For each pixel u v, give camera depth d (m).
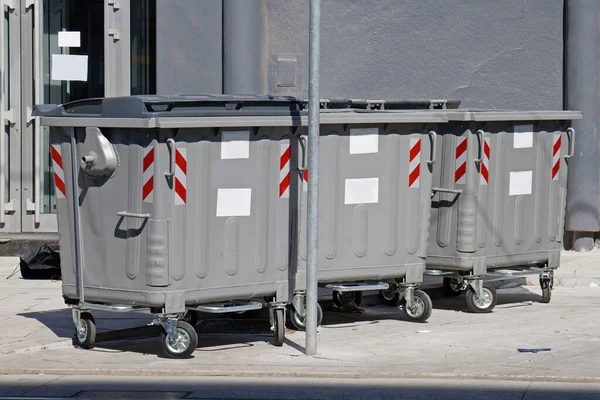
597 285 17.36
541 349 12.73
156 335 13.78
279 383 11.29
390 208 14.12
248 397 10.68
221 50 19.50
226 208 12.47
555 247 15.88
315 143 12.13
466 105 19.83
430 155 14.33
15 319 14.62
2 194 19.81
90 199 12.43
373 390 10.88
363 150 13.87
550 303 16.05
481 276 15.16
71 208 12.66
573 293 16.92
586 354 12.45
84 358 12.46
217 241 12.44
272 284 12.95
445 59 19.78
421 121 14.09
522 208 15.43
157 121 11.67
